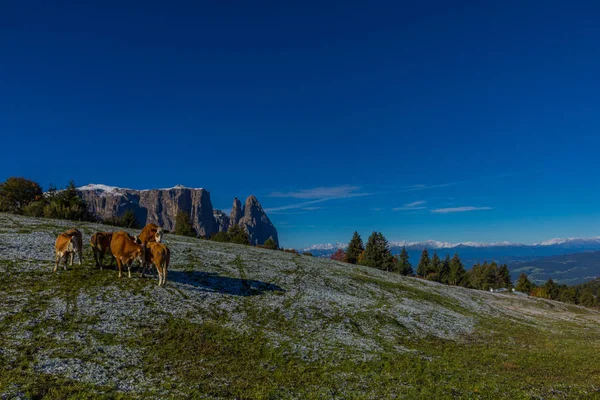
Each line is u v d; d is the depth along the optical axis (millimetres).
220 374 15594
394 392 15898
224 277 33562
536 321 46906
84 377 13406
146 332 18938
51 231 37312
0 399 11094
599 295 171625
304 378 16469
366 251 110312
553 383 19156
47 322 17797
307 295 34406
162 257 25844
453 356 23406
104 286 23969
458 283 131000
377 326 29422
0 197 69938
